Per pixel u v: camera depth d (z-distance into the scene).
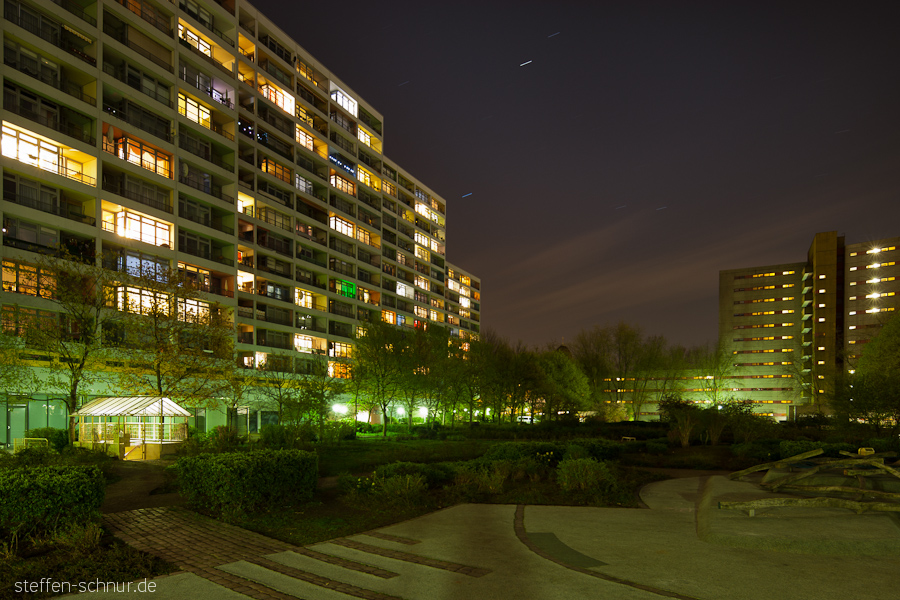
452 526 8.44
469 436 39.56
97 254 34.31
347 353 67.00
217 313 33.38
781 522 7.89
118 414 24.64
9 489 7.05
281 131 59.00
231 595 5.36
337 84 71.62
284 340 57.50
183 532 7.89
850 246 91.00
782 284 101.88
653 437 38.25
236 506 9.18
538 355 59.84
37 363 30.08
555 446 17.91
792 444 19.45
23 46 33.38
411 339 47.66
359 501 10.44
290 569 6.18
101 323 29.25
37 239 33.03
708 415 30.86
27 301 30.81
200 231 44.53
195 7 47.88
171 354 28.70
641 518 9.19
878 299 87.75
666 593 5.27
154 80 42.28
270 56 58.94
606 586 5.50
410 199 97.69
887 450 21.20
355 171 75.44
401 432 43.16
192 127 44.88
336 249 69.94
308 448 22.86
